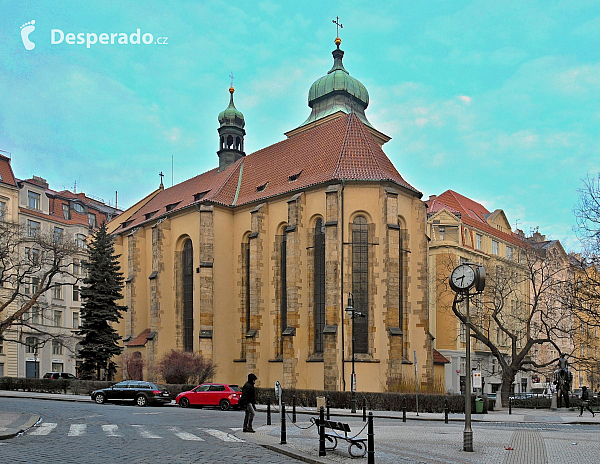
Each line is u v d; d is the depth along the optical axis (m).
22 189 80.00
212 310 56.16
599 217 39.16
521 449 19.75
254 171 62.31
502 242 83.75
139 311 67.81
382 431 25.27
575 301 47.84
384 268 48.28
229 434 22.28
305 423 28.00
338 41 71.94
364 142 53.34
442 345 70.00
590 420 35.38
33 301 56.50
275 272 53.91
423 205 52.97
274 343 52.88
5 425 23.12
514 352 51.72
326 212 49.03
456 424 31.00
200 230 57.00
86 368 58.06
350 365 46.62
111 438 20.11
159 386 47.12
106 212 100.06
